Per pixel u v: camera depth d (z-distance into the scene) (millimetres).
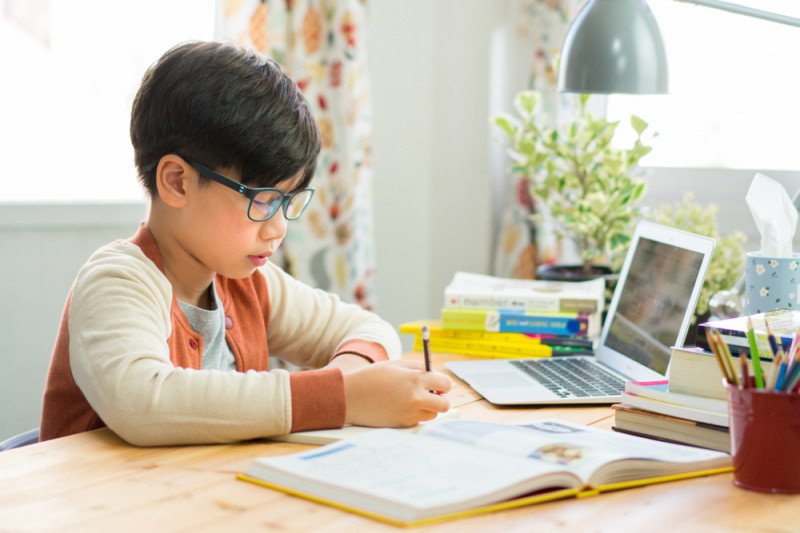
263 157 1203
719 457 982
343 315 1520
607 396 1286
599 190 1833
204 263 1267
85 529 820
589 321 1595
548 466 898
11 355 2305
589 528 815
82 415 1240
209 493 910
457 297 1653
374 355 1396
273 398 1091
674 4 2217
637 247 1540
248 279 1469
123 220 2369
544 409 1260
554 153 1889
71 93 2416
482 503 842
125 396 1065
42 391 2346
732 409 933
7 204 2248
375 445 993
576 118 1939
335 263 2398
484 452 959
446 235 2633
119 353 1101
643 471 936
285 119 1221
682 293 1341
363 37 2359
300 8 2301
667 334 1345
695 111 2217
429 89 2586
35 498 898
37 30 2371
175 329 1269
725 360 947
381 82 2607
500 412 1244
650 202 2279
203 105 1189
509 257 2404
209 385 1086
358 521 830
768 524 831
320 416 1104
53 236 2307
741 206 2148
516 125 1931
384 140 2635
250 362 1419
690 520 838
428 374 1151
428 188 2631
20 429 2338
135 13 2443
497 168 2518
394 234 2670
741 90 2146
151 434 1061
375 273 2680
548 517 839
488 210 2543
